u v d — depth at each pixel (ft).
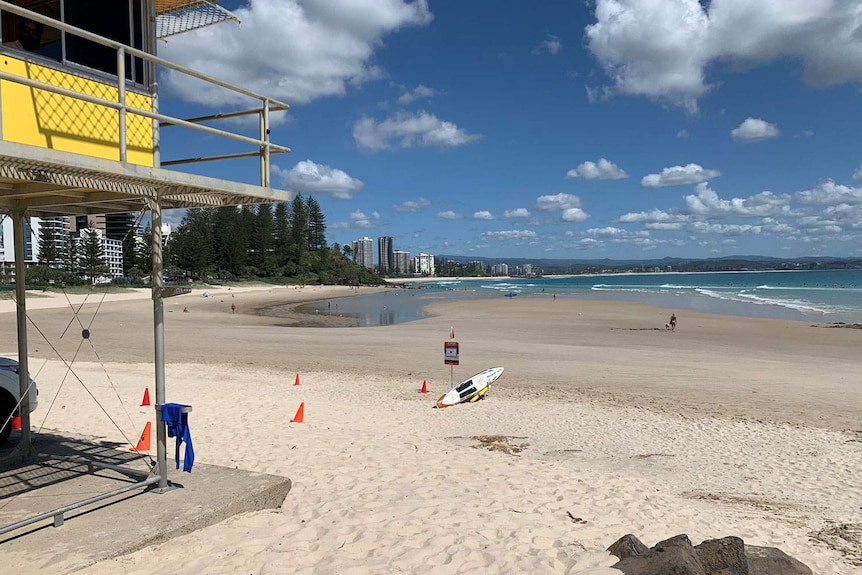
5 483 18.16
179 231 346.54
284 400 40.47
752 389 48.91
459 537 16.02
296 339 87.97
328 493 20.25
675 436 33.71
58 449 22.45
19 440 23.58
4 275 106.42
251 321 138.92
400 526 16.81
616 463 28.43
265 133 19.45
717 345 83.35
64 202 18.30
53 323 104.58
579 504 20.38
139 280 251.19
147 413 34.06
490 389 47.78
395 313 171.53
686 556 12.57
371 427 33.58
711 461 28.99
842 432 35.06
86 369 52.70
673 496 23.02
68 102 16.72
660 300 209.15
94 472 19.33
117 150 18.22
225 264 373.40
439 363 62.59
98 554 13.30
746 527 19.47
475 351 73.00
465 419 37.17
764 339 91.15
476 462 25.95
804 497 23.80
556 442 32.09
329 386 47.93
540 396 45.29
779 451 30.89
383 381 51.11
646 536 17.57
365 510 18.35
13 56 15.30
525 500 20.44
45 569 12.57
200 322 126.21
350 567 13.52
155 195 16.76
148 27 19.42
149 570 13.07
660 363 63.93
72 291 197.98
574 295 261.44
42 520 15.08
